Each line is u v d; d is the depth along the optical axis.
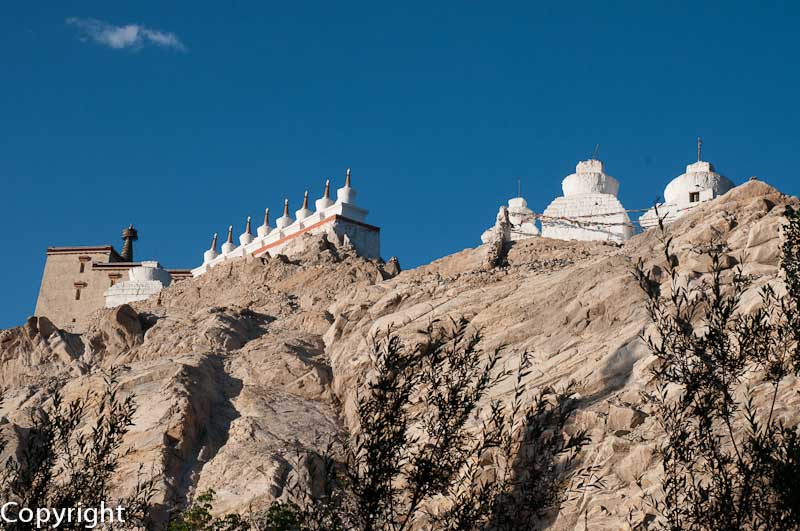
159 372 44.81
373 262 59.38
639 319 39.09
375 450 24.77
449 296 46.41
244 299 57.56
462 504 25.36
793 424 30.84
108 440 29.05
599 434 34.56
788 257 27.05
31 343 52.94
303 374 45.59
